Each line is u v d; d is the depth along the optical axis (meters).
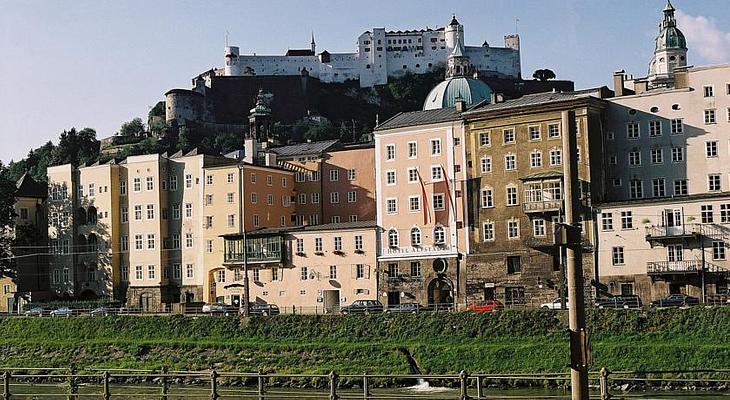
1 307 187.38
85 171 187.88
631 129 144.62
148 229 180.88
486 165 146.12
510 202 143.38
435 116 156.00
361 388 100.88
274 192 181.25
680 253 129.38
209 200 175.00
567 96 146.88
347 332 121.75
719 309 106.19
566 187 37.12
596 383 90.00
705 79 140.12
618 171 144.88
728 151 137.88
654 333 107.50
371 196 181.50
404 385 103.56
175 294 179.12
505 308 121.69
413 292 149.75
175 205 180.75
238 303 159.75
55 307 170.38
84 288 186.62
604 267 134.12
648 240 130.88
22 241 190.25
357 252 154.62
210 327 130.75
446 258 147.38
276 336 125.38
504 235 143.38
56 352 134.38
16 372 125.06
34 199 199.25
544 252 139.62
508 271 142.50
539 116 142.38
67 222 188.38
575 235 36.84
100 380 112.94
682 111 141.38
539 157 141.75
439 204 149.50
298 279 159.50
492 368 107.62
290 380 105.81
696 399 81.00
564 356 105.69
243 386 106.38
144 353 128.75
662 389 90.19
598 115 143.38
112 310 149.75
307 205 187.25
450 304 138.38
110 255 183.12
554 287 138.25
